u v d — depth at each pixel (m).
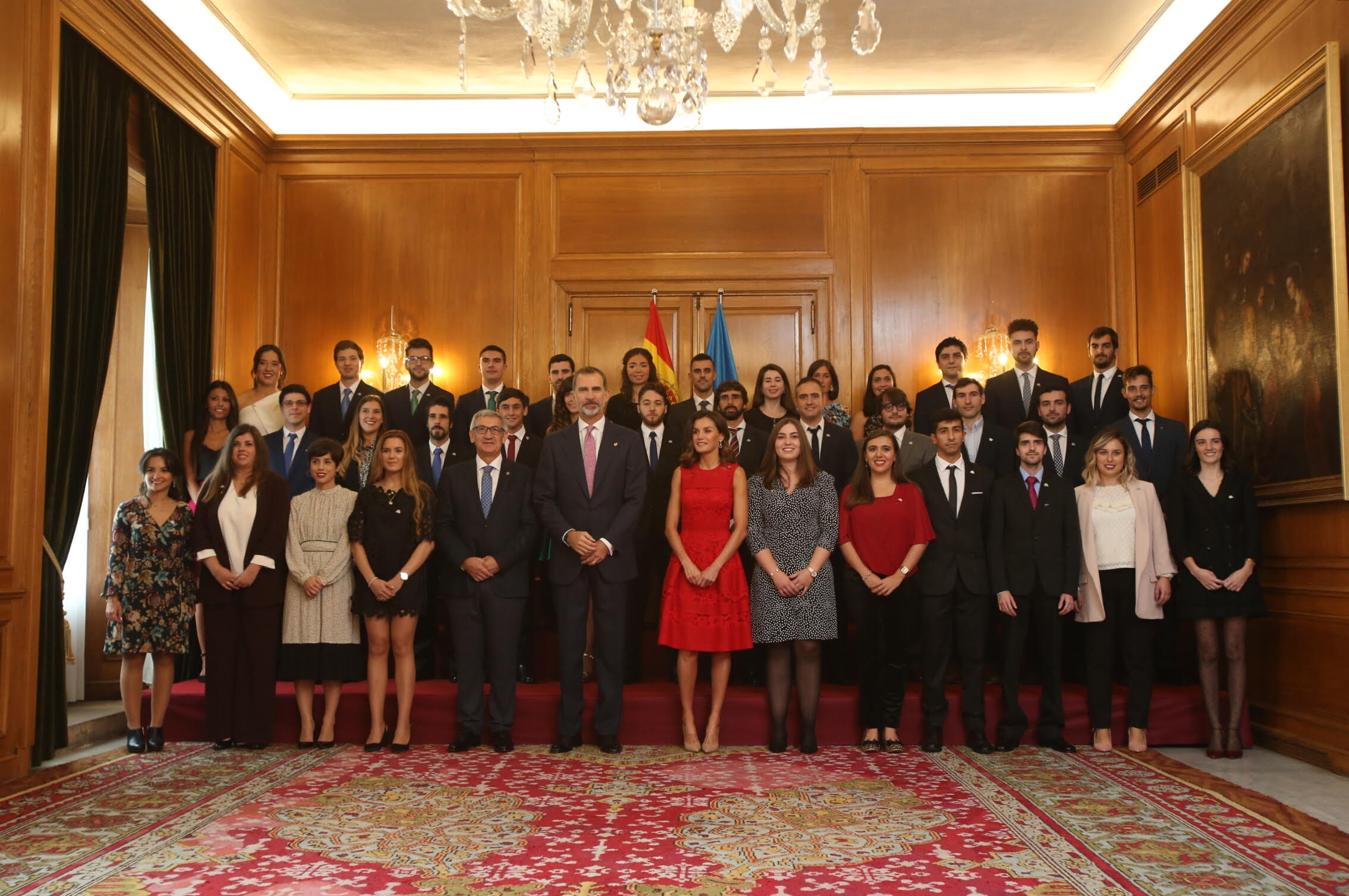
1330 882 3.58
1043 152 8.84
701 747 5.89
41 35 5.64
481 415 5.94
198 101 7.55
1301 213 5.89
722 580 5.85
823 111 8.98
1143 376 6.61
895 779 5.14
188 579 6.03
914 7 7.35
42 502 5.56
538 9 5.01
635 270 8.89
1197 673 6.86
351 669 5.92
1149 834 4.16
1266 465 6.27
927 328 8.80
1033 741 6.09
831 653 6.65
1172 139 7.93
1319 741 5.70
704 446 5.87
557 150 8.96
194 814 4.47
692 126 5.38
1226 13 6.75
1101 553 6.01
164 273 7.11
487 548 5.85
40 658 5.68
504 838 4.09
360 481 6.62
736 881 3.59
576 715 5.86
